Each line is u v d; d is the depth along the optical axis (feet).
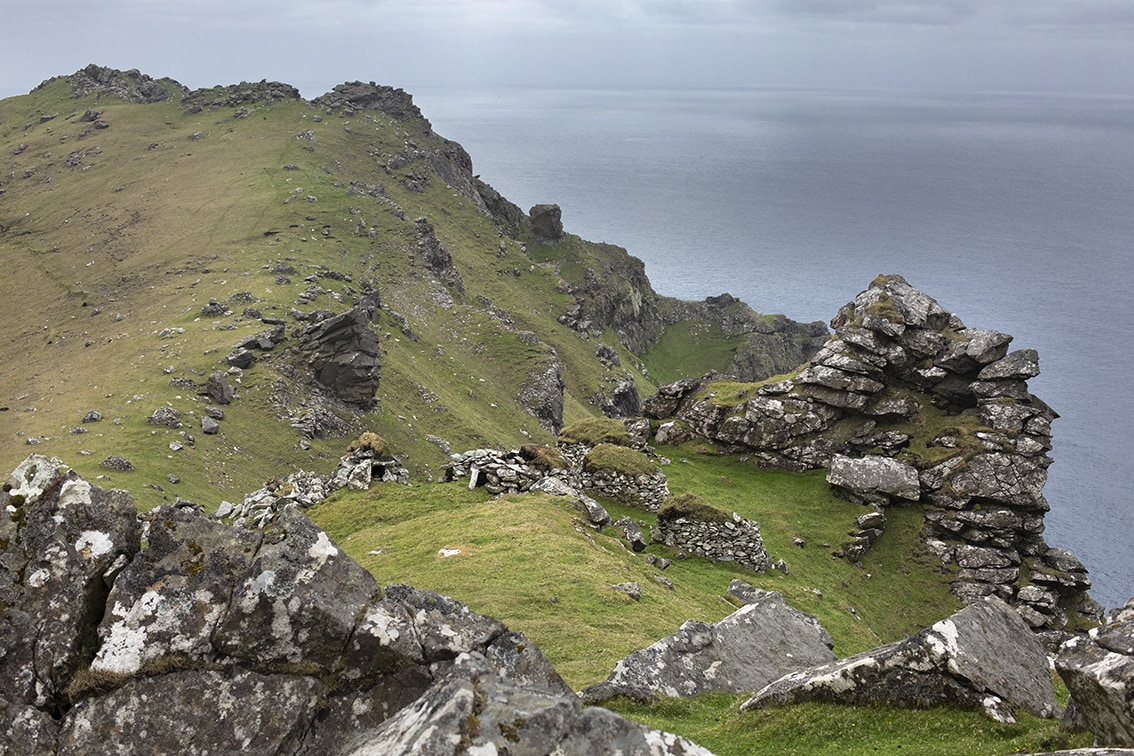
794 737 57.82
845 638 148.25
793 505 228.02
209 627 44.27
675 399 276.62
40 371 515.09
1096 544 573.74
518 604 100.37
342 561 47.37
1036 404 237.86
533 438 606.55
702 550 163.02
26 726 41.22
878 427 247.70
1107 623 52.26
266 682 43.68
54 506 45.93
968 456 226.38
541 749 33.14
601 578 113.60
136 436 386.52
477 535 127.54
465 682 35.29
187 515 47.47
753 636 80.02
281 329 511.40
